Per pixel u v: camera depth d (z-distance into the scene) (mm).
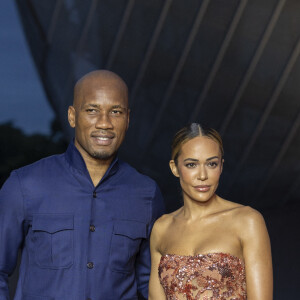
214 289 1979
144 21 9578
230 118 9953
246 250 2010
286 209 10023
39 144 12578
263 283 1958
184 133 2104
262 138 10023
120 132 2209
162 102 10117
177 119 10188
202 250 2057
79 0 9727
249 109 9875
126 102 2230
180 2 9305
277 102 9672
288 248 7000
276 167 10195
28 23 10344
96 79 2203
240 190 10531
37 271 2174
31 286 2172
